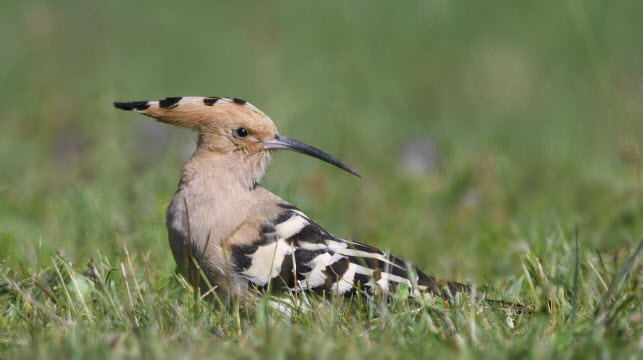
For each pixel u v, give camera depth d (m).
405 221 12.98
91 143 15.19
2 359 6.86
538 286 8.89
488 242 11.70
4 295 8.73
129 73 19.94
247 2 22.61
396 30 20.86
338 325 7.76
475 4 21.19
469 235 12.20
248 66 20.20
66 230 11.23
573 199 13.03
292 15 21.78
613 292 8.31
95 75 19.61
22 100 18.33
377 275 8.67
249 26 21.67
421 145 15.03
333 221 13.07
